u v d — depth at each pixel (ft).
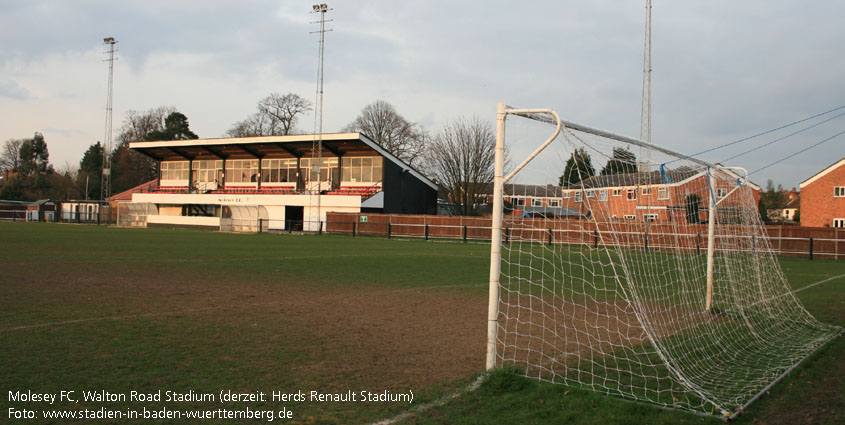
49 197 236.63
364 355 19.45
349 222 120.88
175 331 22.41
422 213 159.94
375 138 220.84
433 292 35.68
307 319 25.77
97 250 62.49
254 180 155.63
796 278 50.42
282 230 136.67
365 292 35.04
